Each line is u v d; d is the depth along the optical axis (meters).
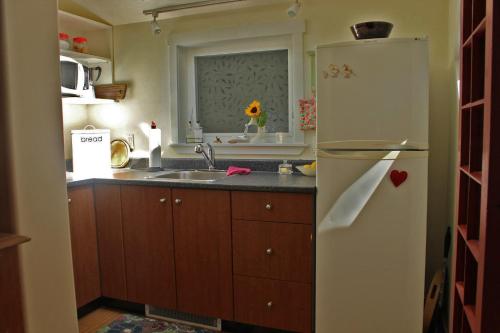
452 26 2.20
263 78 2.87
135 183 2.47
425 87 1.90
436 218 2.42
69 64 2.69
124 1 2.84
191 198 2.34
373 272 1.99
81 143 2.82
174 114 3.02
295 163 2.70
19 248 1.10
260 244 2.20
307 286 2.13
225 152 2.92
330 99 2.00
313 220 2.09
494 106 1.00
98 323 2.51
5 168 1.08
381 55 1.92
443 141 2.38
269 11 2.70
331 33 2.56
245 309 2.27
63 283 1.25
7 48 1.06
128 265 2.56
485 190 1.04
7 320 1.06
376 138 1.95
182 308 2.44
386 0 2.44
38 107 1.16
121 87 3.09
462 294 1.40
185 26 2.94
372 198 1.96
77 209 2.49
